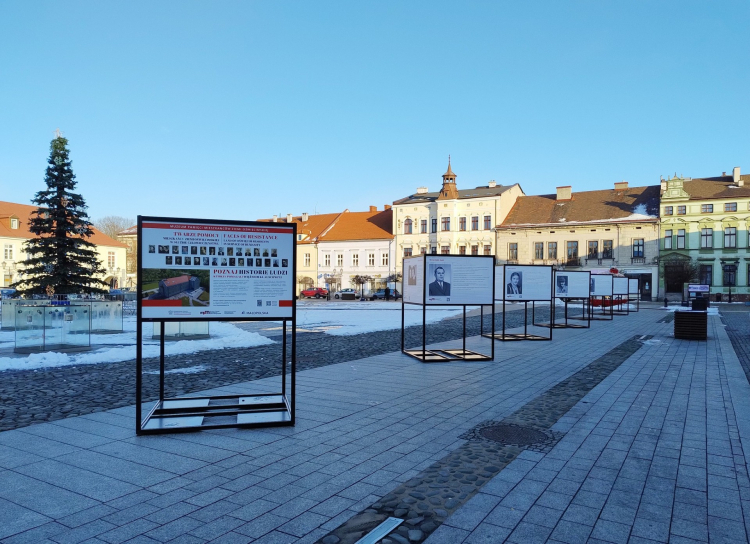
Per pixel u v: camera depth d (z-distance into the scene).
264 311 6.73
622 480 4.93
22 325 13.95
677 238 55.00
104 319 18.75
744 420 7.08
